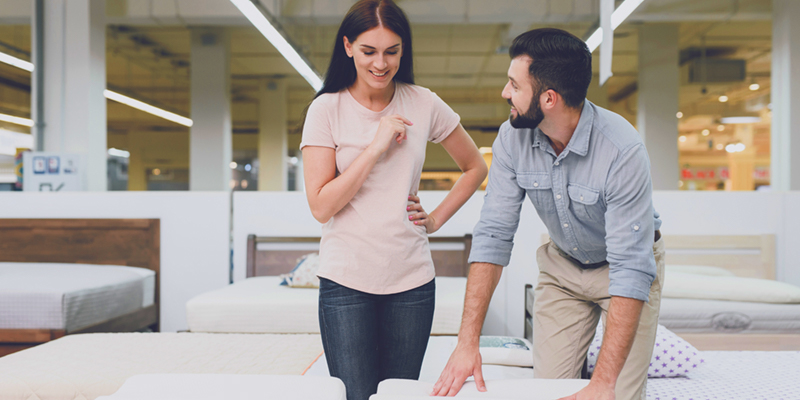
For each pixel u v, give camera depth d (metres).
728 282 2.65
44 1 4.78
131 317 3.13
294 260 3.47
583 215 1.28
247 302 2.64
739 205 3.12
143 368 1.76
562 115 1.16
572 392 1.01
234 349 2.00
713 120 12.08
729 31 8.32
